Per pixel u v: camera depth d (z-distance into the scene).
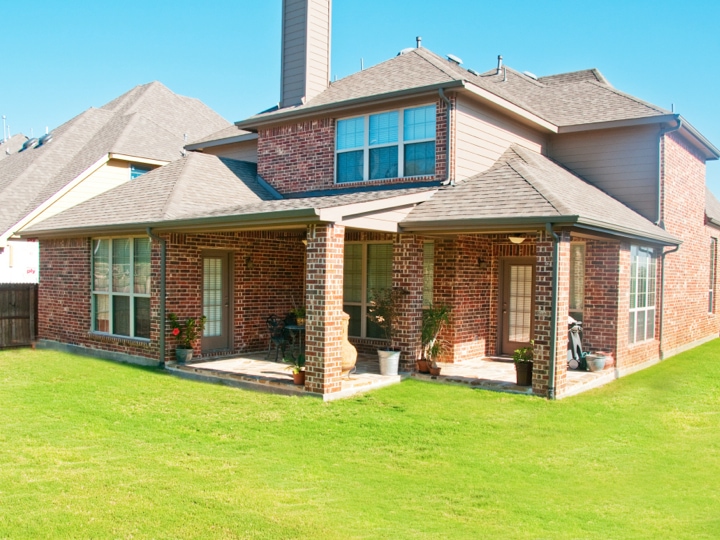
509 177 11.98
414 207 11.62
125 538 5.00
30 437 7.78
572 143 15.73
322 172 14.77
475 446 7.68
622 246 12.30
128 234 13.48
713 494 6.25
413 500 5.97
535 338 10.27
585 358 12.07
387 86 14.12
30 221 18.72
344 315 10.59
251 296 14.38
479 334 13.86
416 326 11.92
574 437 8.11
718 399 10.52
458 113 12.74
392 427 8.43
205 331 13.71
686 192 16.44
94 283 14.88
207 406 9.55
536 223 9.91
